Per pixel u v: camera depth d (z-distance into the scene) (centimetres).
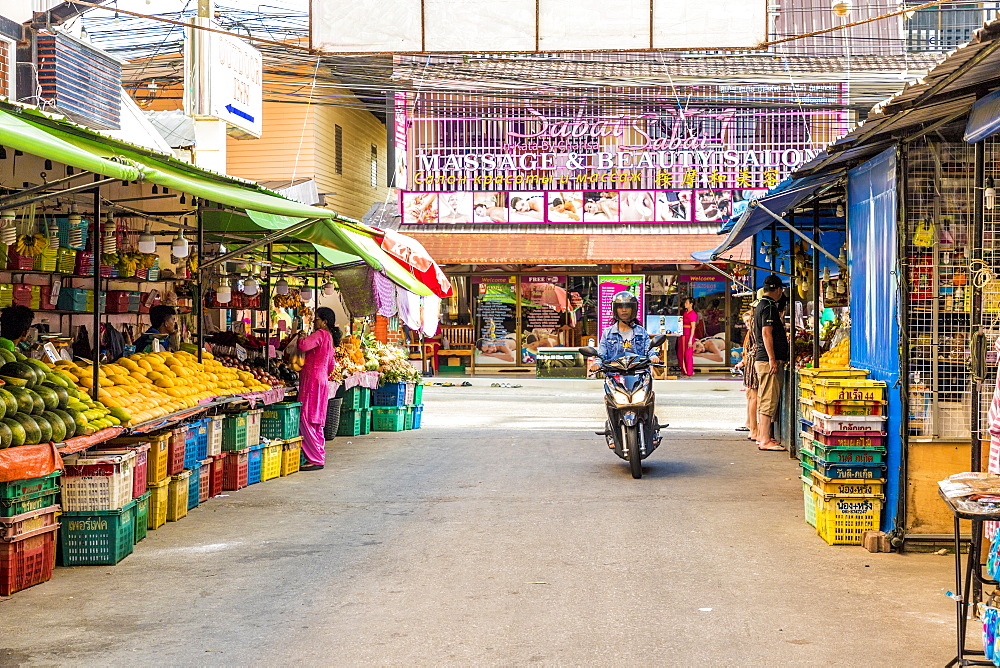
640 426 1148
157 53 2383
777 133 2678
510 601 632
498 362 3033
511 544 795
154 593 654
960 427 759
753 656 524
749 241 2475
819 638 554
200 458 982
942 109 685
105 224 1116
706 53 2534
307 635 564
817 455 814
